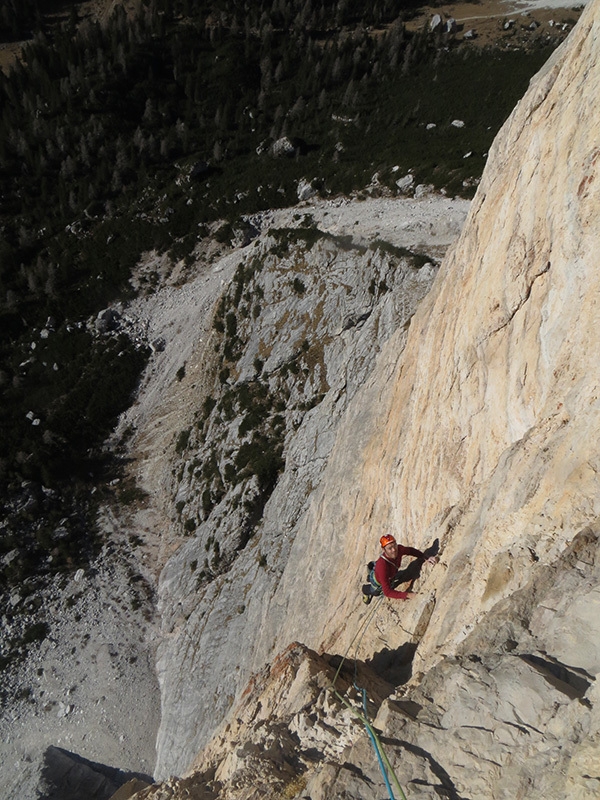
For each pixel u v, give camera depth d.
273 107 80.44
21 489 48.88
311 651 10.34
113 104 80.88
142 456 50.97
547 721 4.86
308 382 39.84
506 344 10.02
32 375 57.59
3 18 101.31
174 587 39.84
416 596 9.12
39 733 35.78
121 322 60.47
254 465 37.69
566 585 5.83
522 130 11.06
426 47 82.25
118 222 68.94
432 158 60.34
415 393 15.59
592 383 7.05
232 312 50.12
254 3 92.62
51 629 40.47
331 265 43.19
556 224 8.55
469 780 4.90
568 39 10.25
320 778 5.70
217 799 7.02
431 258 37.75
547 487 7.00
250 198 66.62
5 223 72.06
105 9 103.50
